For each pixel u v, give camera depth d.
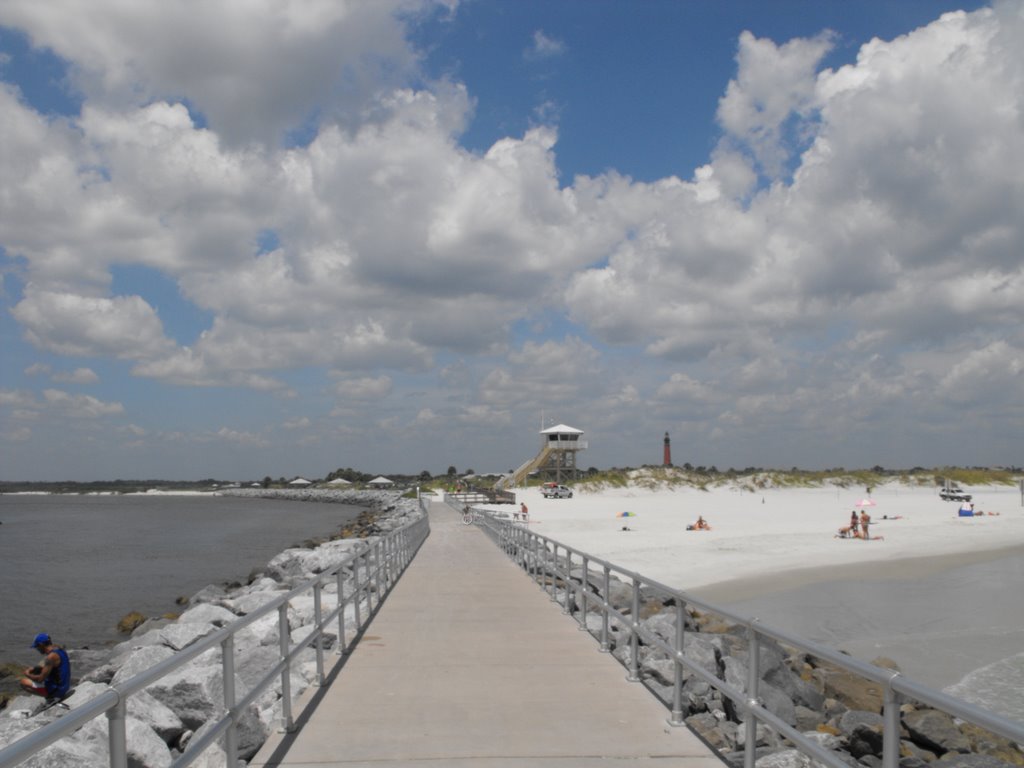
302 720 7.60
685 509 69.81
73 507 144.25
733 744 8.17
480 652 10.73
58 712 11.11
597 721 7.56
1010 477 140.62
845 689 12.38
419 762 6.45
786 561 33.22
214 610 17.70
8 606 28.20
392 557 18.19
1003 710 12.73
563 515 59.47
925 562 33.62
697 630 16.25
